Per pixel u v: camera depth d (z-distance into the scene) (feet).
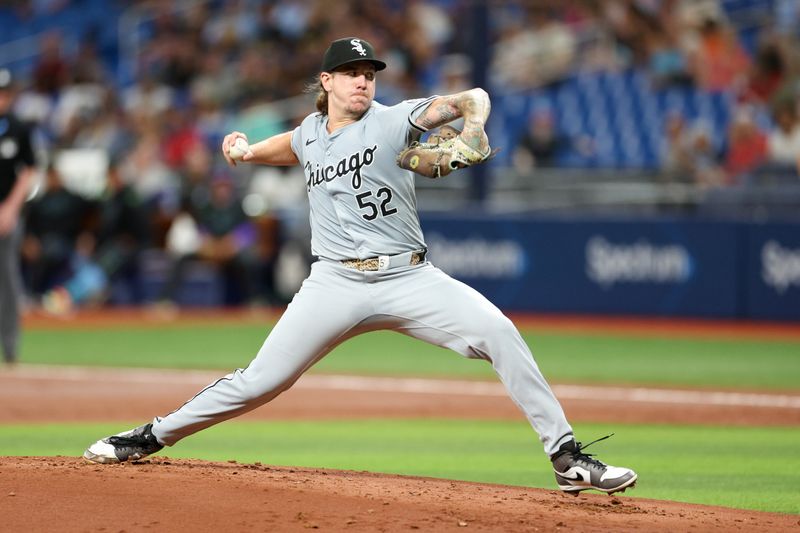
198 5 284.00
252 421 104.32
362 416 108.06
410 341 184.24
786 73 223.71
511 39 251.60
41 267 216.13
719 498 68.54
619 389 128.16
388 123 59.57
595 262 206.80
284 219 217.36
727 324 197.88
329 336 61.57
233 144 66.44
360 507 54.80
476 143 56.03
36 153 131.23
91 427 98.37
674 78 238.68
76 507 53.42
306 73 254.06
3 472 59.62
